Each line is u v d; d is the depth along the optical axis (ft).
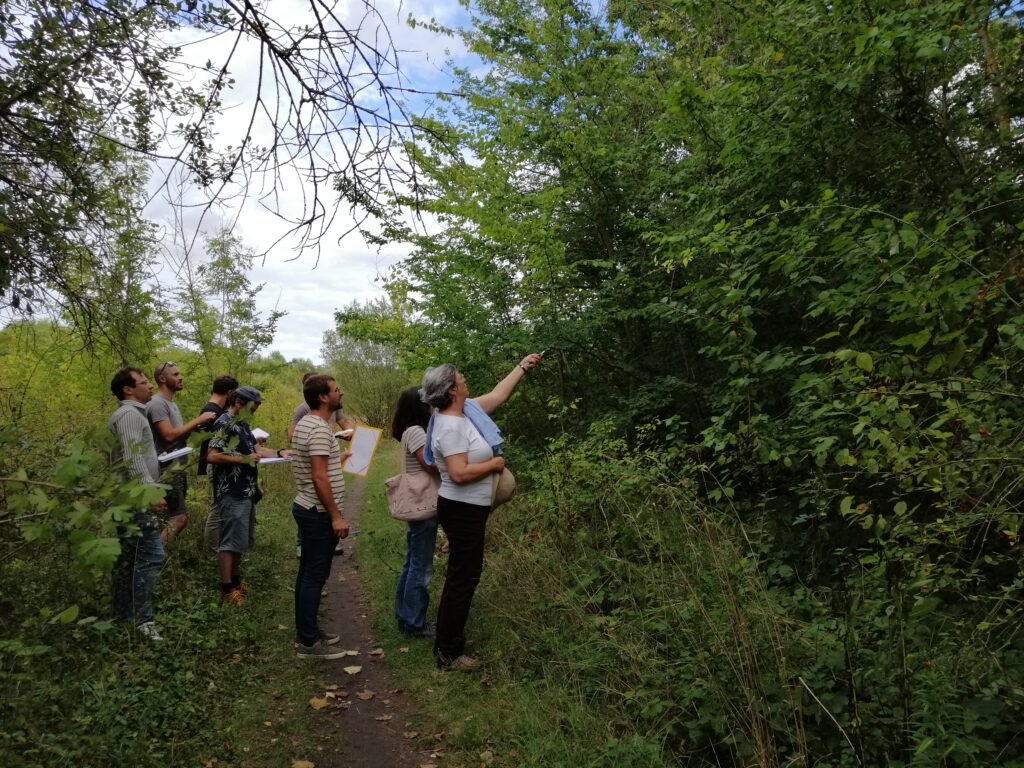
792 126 18.60
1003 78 15.61
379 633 17.13
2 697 9.14
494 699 13.10
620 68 29.04
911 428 10.29
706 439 14.84
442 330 29.96
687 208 23.62
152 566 14.61
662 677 11.64
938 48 13.70
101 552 6.24
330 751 11.67
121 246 15.85
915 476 10.52
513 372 17.16
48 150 13.33
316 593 15.58
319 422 15.76
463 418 14.75
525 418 33.09
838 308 12.81
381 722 12.72
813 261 14.52
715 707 10.49
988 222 14.46
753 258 15.57
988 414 9.65
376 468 50.49
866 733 9.02
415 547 16.71
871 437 10.00
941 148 17.22
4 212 12.99
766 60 19.51
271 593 20.02
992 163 16.01
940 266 10.10
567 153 28.81
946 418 9.73
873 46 15.01
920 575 9.53
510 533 20.35
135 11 11.43
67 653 11.78
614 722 11.53
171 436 18.34
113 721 10.53
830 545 15.64
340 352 75.00
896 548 10.21
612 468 17.48
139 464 14.49
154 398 18.79
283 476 37.17
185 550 20.42
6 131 12.94
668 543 14.33
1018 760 8.41
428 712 12.96
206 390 29.58
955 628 10.21
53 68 11.97
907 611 10.27
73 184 14.26
